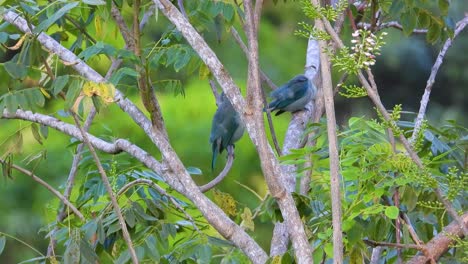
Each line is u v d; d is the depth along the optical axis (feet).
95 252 25.12
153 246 24.35
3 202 58.85
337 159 17.71
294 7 73.97
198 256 24.27
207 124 60.75
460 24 30.27
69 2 23.88
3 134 55.67
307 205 24.79
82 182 29.86
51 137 59.98
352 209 21.48
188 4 27.02
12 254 59.21
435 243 21.25
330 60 18.79
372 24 28.81
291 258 21.68
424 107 26.22
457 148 27.73
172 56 26.00
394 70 92.89
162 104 61.87
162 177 25.40
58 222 26.81
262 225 56.08
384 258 26.37
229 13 25.93
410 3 27.71
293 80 34.63
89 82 22.49
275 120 60.90
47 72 23.85
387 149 21.44
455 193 19.66
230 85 20.77
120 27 26.16
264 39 75.66
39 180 27.50
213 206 22.47
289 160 22.67
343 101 79.20
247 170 59.67
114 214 24.86
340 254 17.48
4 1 24.47
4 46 26.16
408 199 22.40
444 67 92.32
